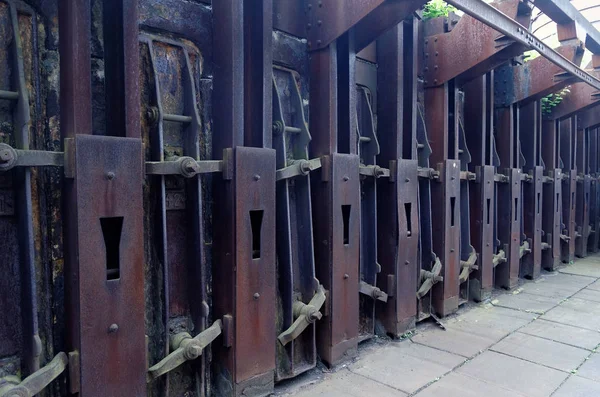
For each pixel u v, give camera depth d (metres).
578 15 6.98
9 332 2.57
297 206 4.08
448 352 4.66
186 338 3.18
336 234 4.12
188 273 3.36
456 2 3.66
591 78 6.80
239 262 3.35
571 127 9.45
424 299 5.55
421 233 5.57
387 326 4.98
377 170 4.69
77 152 2.54
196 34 3.41
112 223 2.85
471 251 6.30
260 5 3.54
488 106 6.57
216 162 3.28
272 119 3.88
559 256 9.05
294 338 3.82
